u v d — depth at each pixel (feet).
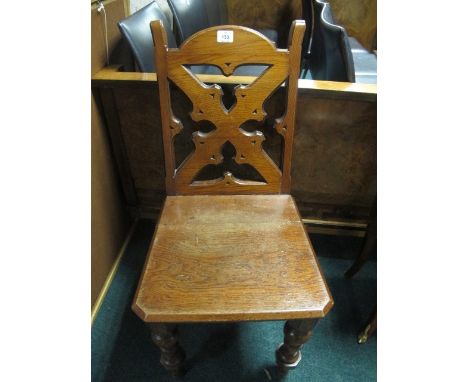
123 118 3.61
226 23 6.57
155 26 2.50
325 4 4.26
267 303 2.27
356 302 3.96
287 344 2.78
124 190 4.31
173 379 3.27
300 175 3.96
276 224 2.84
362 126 3.44
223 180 3.11
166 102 2.77
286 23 7.05
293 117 2.86
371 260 4.46
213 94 2.73
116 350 3.48
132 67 3.86
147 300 2.27
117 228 4.26
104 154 3.71
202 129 3.62
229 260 2.52
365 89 3.07
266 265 2.50
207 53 2.62
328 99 3.23
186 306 2.24
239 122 2.86
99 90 3.40
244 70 4.94
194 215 2.92
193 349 3.50
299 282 2.39
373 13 6.97
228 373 3.32
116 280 4.13
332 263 4.41
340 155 3.72
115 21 3.72
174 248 2.61
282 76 2.70
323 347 3.52
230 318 2.21
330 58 3.47
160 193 4.37
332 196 4.16
